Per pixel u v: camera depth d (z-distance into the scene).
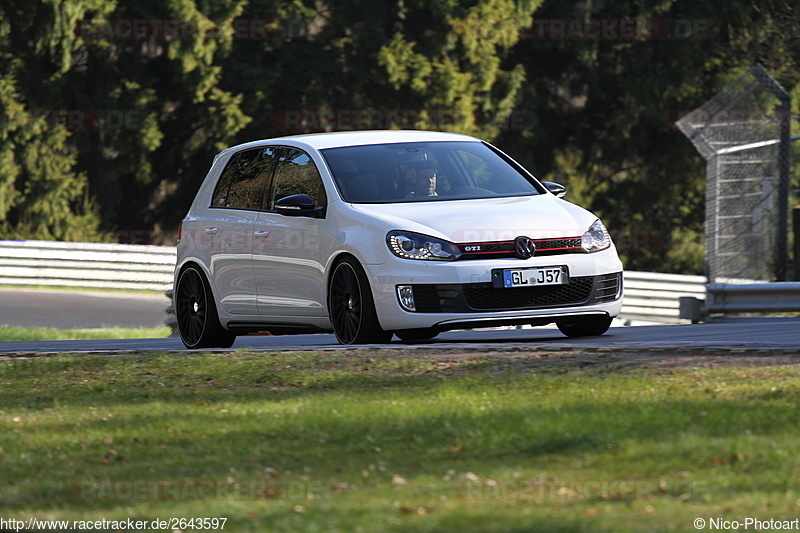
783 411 19.77
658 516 14.12
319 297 31.78
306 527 13.98
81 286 91.56
